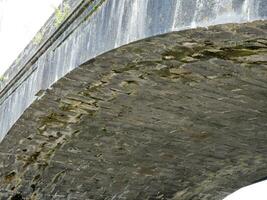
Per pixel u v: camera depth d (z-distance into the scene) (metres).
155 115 7.34
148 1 4.74
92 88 6.54
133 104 7.00
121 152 8.50
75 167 8.79
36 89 6.75
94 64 5.76
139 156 8.74
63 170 8.83
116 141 8.16
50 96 6.73
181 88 6.41
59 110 7.14
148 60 5.59
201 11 4.09
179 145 8.49
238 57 5.25
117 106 7.06
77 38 5.97
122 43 5.07
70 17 6.01
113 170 9.07
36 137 7.82
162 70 5.90
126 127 7.72
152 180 9.73
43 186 9.12
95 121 7.54
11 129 7.55
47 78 6.56
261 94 6.39
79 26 5.94
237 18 3.78
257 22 3.77
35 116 7.25
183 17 4.28
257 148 8.83
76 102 6.94
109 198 9.98
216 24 3.96
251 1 3.66
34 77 6.98
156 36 4.67
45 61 6.72
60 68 6.27
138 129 7.81
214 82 6.15
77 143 8.11
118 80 6.28
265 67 5.46
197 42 4.82
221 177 10.23
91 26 5.69
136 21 4.89
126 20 5.05
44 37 6.65
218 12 3.93
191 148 8.64
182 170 9.55
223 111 7.17
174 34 4.56
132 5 4.98
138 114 7.31
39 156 8.35
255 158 9.41
